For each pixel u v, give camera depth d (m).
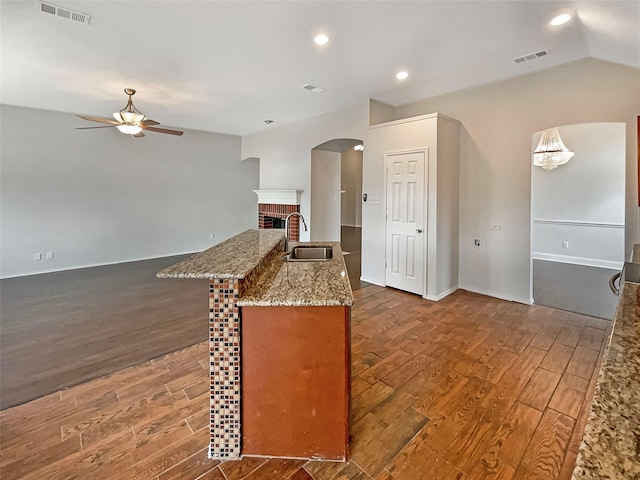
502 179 4.28
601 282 5.12
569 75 3.67
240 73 3.96
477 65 3.73
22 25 2.85
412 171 4.49
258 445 1.80
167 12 2.65
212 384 1.78
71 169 6.01
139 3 2.53
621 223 5.95
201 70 3.87
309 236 6.37
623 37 2.65
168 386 2.45
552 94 3.80
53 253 5.90
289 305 1.69
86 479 1.65
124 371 2.66
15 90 4.62
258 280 2.06
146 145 6.90
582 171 6.31
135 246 6.88
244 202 8.52
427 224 4.36
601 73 3.47
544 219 6.82
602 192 6.12
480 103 4.41
